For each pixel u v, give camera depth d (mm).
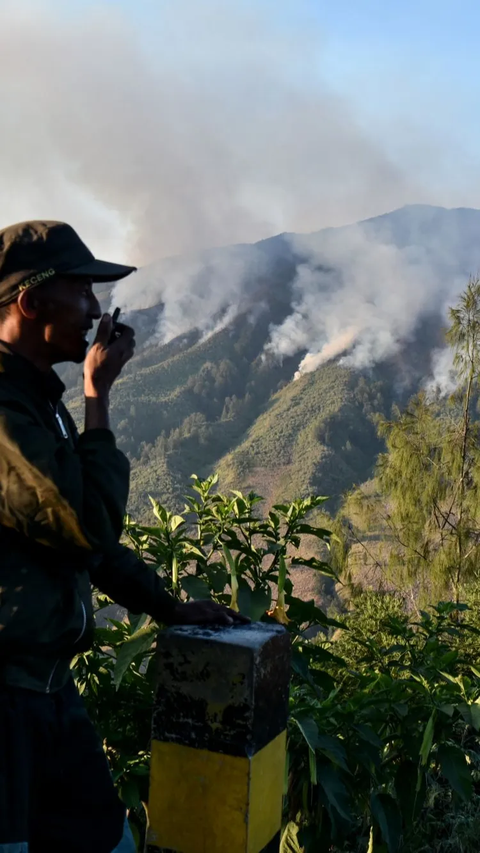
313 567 2076
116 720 1916
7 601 1127
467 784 1873
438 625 2334
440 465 12344
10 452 1107
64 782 1238
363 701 1921
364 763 1841
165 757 1238
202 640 1210
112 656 1909
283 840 1817
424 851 2062
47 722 1188
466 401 12609
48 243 1210
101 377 1212
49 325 1219
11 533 1149
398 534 12180
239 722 1188
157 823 1240
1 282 1203
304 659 1899
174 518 2055
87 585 1272
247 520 2049
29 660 1149
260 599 1878
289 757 1729
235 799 1188
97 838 1273
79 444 1182
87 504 1110
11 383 1190
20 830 1127
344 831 1768
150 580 1421
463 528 11719
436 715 1908
